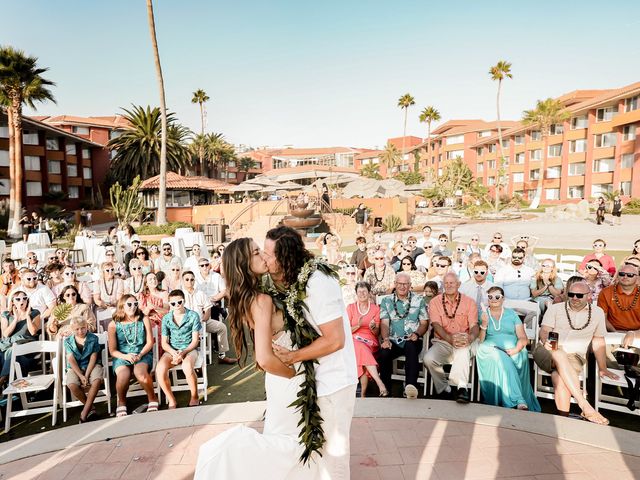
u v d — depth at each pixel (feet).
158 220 81.76
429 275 29.25
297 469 7.88
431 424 14.20
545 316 16.52
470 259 28.60
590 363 17.89
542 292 24.54
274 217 84.94
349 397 8.07
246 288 7.77
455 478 11.24
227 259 7.84
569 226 90.58
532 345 18.84
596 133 139.54
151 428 14.55
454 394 17.71
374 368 17.24
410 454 12.46
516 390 15.66
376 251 26.03
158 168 147.54
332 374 7.97
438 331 17.48
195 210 119.14
